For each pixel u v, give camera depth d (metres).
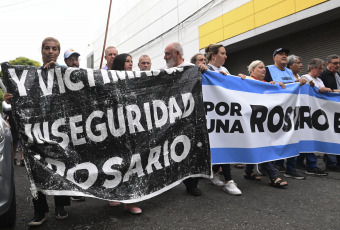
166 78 2.75
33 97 2.22
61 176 2.16
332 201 2.79
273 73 3.94
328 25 8.10
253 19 9.27
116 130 2.44
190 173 2.79
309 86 4.10
